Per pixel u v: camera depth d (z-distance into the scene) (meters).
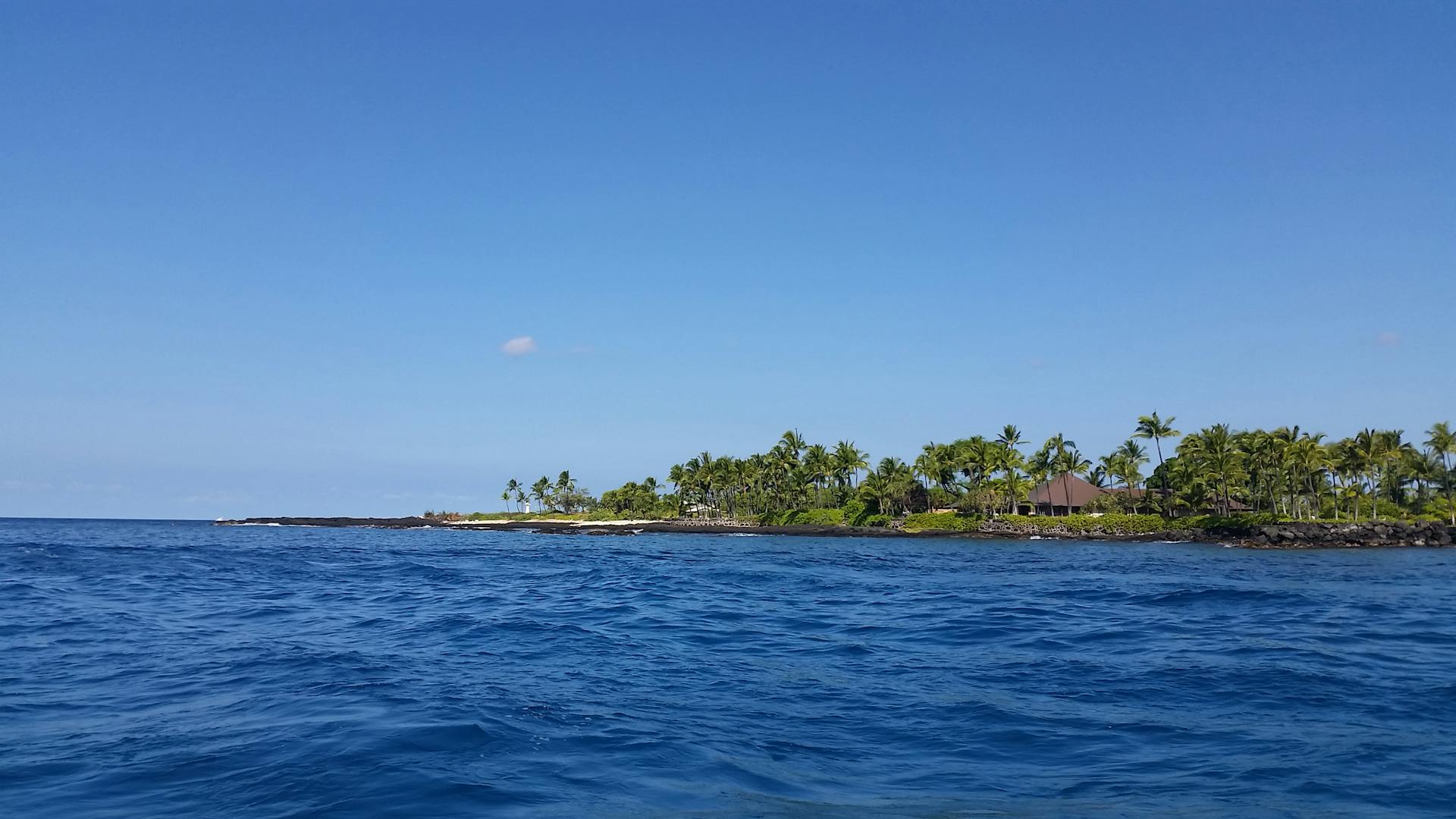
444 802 9.38
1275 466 111.56
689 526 161.12
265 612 28.09
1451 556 79.31
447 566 56.94
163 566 51.00
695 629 24.33
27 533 135.38
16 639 21.41
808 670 17.67
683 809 9.29
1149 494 132.62
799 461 161.62
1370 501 120.75
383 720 12.88
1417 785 10.10
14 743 11.64
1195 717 13.52
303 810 9.06
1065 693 15.27
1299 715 13.55
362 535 154.75
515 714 13.48
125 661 18.17
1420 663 17.95
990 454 130.38
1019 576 48.56
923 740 12.27
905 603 31.75
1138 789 10.08
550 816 9.00
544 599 33.62
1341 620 25.69
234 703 14.14
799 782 10.34
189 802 9.34
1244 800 9.65
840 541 119.00
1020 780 10.48
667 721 13.23
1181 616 26.80
